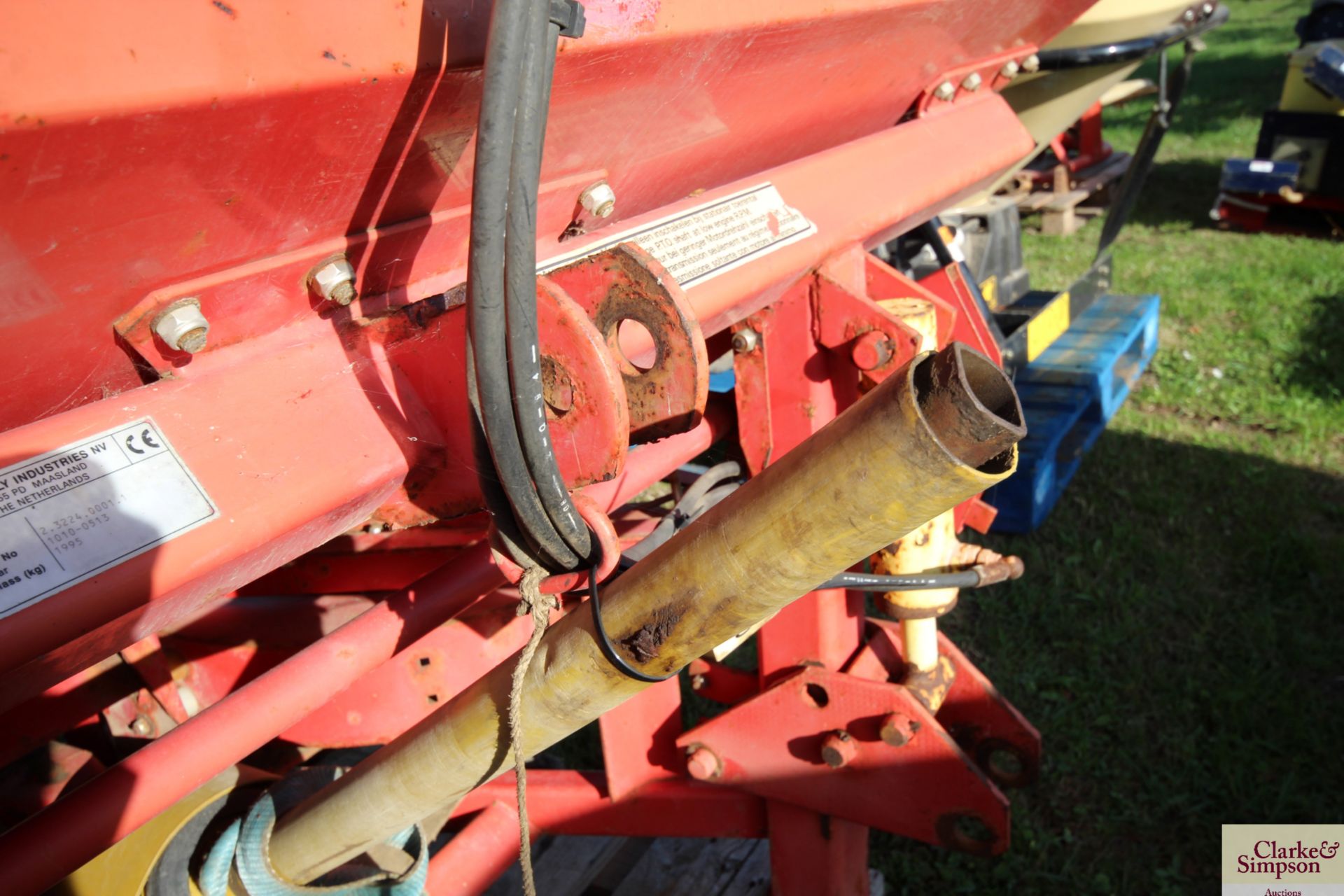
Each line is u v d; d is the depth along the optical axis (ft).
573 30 2.99
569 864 7.82
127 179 2.71
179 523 3.08
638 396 3.74
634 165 4.86
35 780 5.91
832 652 6.61
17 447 2.92
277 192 3.18
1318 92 22.97
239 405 3.41
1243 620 11.09
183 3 2.54
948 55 7.04
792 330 6.05
